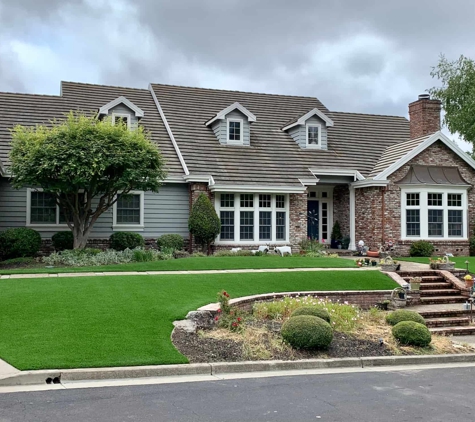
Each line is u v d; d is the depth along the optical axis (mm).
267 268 18578
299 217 25312
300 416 6855
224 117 26125
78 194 21672
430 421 6785
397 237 25750
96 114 21891
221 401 7418
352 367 10055
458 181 26469
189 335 10648
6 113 24500
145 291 13781
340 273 17828
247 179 24266
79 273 16328
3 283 14094
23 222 22250
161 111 27484
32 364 8383
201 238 23234
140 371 8625
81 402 7195
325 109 31734
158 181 21156
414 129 28266
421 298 16750
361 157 28266
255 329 11375
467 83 32562
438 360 10812
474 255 26781
